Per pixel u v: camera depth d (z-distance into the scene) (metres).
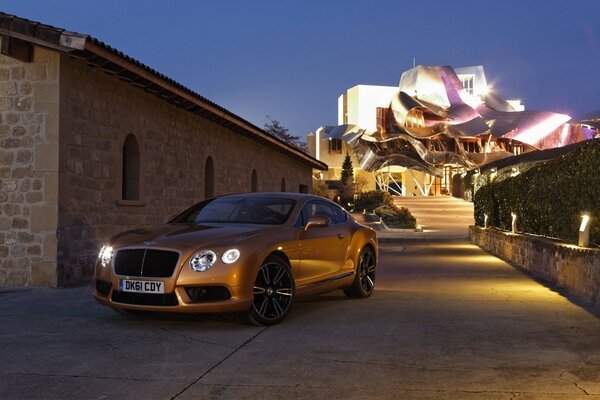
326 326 7.07
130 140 13.83
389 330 6.84
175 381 4.80
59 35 9.74
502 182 20.86
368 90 74.94
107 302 7.02
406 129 66.12
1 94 10.60
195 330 6.78
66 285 10.74
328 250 8.39
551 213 13.50
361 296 9.43
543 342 6.25
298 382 4.80
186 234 7.10
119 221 12.95
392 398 4.42
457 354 5.73
